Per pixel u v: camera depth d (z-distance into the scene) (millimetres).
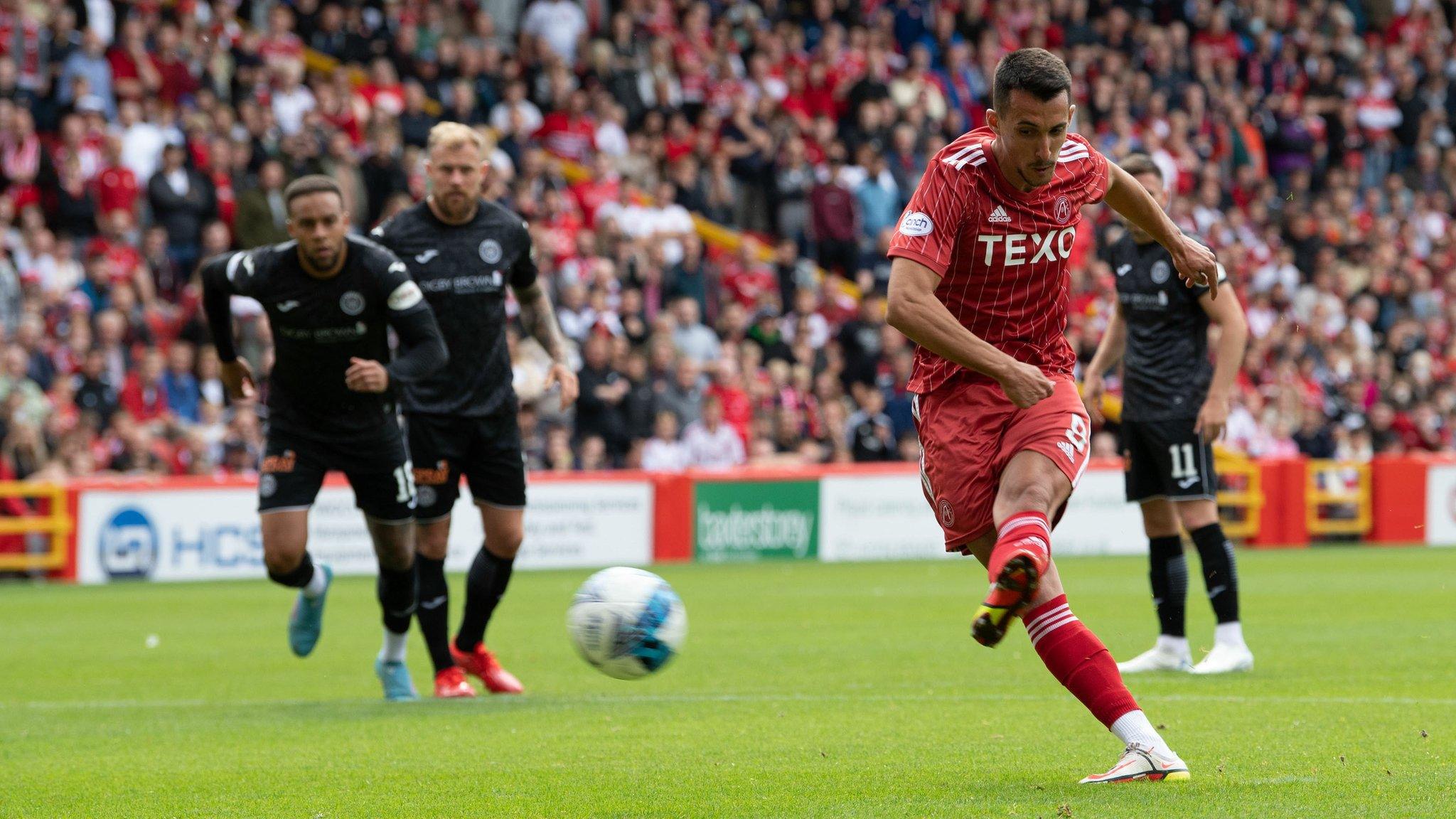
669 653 17594
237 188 59156
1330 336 73750
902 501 61000
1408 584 46000
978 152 15266
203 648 32625
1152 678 25297
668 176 71125
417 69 67500
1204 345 25953
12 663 30125
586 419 57656
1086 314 69188
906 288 14961
